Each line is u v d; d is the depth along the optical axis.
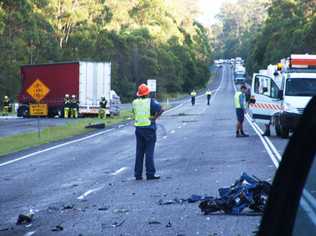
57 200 15.12
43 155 27.08
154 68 134.75
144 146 18.44
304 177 3.51
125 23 153.00
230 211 12.63
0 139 35.91
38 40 103.94
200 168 20.64
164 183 17.44
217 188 16.11
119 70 128.50
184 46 184.75
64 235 11.19
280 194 3.58
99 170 21.19
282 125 32.16
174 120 55.28
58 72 64.31
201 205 12.86
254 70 178.50
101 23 138.50
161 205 13.93
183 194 15.36
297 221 3.46
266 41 156.25
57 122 54.12
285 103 32.09
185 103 105.94
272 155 24.31
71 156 26.39
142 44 135.75
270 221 3.58
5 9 88.75
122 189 16.61
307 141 3.54
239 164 21.45
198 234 10.87
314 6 139.25
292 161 3.58
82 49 122.19
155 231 11.25
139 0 170.50
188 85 177.12
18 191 16.80
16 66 97.75
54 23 120.25
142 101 18.25
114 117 63.59
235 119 54.53
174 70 152.38
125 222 12.16
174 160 23.48
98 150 29.03
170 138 34.78
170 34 178.38
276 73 33.72
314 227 3.40
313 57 34.31
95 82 63.94
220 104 97.62
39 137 37.00
